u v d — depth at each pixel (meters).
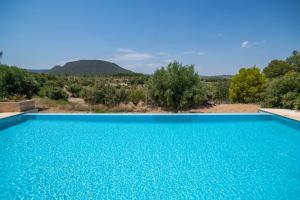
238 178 4.49
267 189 4.06
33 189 4.00
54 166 5.00
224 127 8.51
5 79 11.95
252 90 14.03
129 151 5.98
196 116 9.15
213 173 4.69
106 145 6.46
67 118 8.96
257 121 9.32
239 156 5.67
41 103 12.34
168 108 12.03
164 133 7.74
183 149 6.17
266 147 6.34
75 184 4.20
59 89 16.05
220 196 3.84
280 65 19.83
